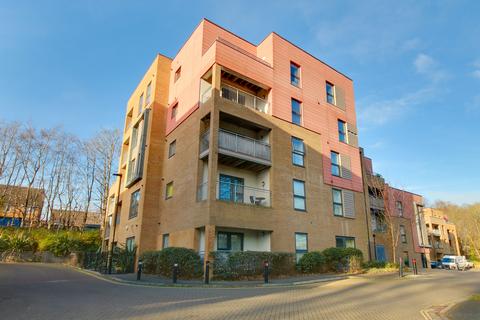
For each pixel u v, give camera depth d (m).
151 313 7.01
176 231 17.84
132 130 26.39
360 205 23.30
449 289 12.58
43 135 40.53
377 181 28.70
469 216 57.84
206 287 12.19
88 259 23.23
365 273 18.47
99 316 6.64
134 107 27.89
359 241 22.19
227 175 18.27
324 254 18.23
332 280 15.05
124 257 18.83
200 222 15.48
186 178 17.97
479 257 54.34
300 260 17.22
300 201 19.34
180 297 9.48
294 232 18.22
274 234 17.17
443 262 38.50
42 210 42.53
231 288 12.02
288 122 20.23
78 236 31.80
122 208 25.52
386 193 28.89
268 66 20.23
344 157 23.50
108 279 15.16
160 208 20.58
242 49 20.97
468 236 56.88
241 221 15.92
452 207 67.81
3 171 37.69
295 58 22.34
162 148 22.02
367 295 10.44
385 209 27.34
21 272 17.69
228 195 17.86
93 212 45.59
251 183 19.11
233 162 17.95
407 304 9.01
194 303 8.38
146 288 11.77
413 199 35.59
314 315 7.14
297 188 19.44
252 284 12.72
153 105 22.58
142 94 26.30
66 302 8.31
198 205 15.98
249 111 18.16
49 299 8.77
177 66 22.92
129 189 24.27
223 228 16.64
